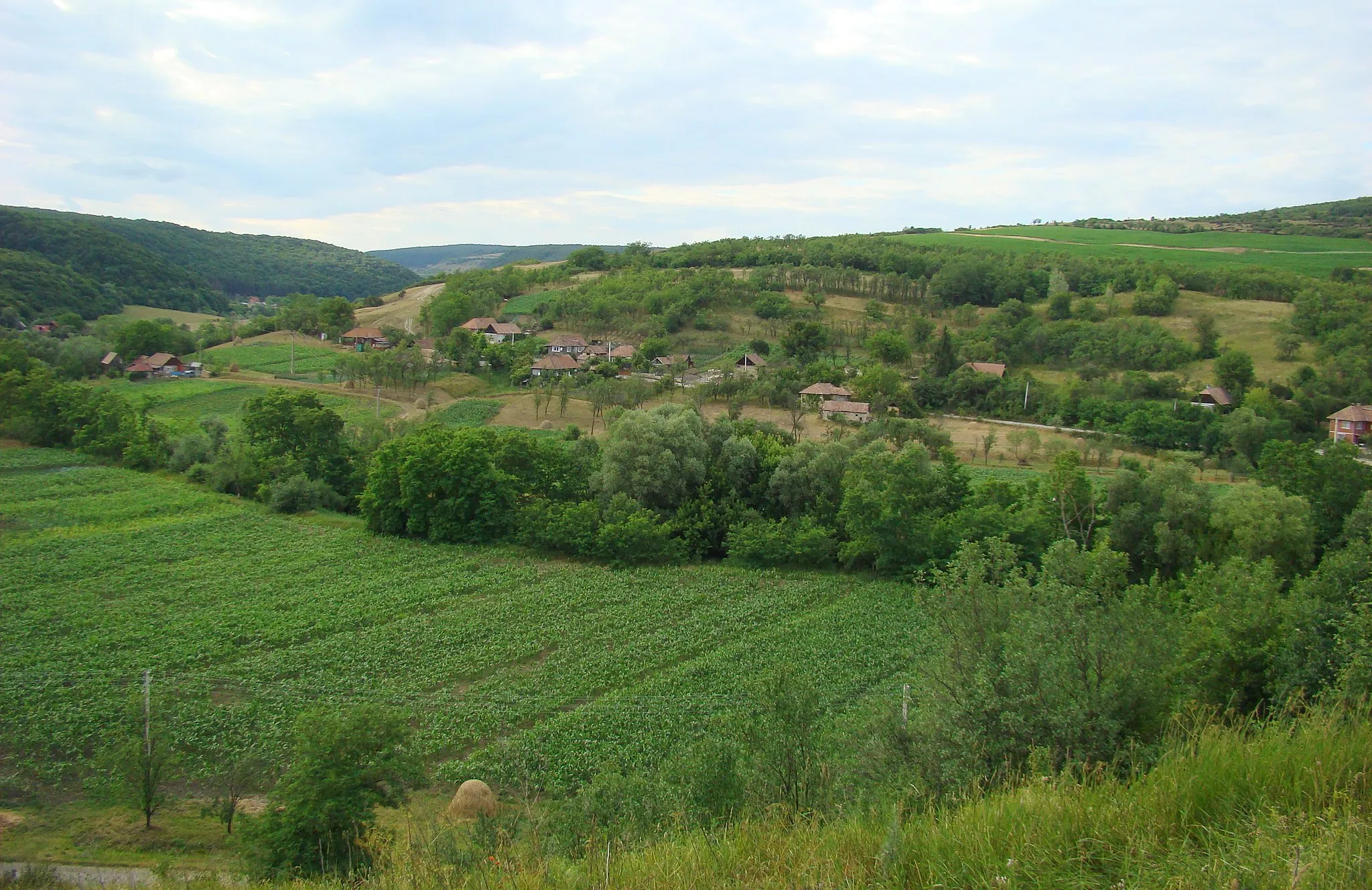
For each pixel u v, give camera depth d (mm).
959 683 17203
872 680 42281
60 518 69062
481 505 67312
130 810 29469
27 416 96562
